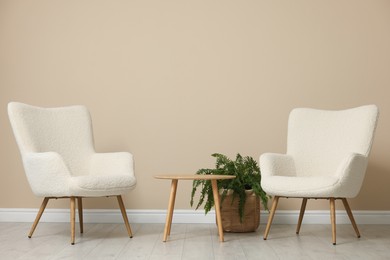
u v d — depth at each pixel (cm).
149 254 257
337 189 281
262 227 359
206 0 387
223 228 329
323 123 339
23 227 353
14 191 385
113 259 246
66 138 339
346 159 285
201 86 383
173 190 306
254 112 382
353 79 382
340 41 383
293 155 336
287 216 376
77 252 262
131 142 383
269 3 386
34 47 388
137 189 380
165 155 381
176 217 377
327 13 384
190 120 382
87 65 387
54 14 387
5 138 385
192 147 381
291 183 288
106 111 385
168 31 386
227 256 253
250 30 385
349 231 338
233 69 384
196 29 386
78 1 388
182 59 385
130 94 385
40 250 268
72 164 337
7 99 386
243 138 381
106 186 292
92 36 388
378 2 383
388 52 382
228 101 382
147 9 388
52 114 338
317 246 280
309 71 383
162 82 384
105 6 387
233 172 329
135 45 387
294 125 342
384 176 379
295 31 384
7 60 388
